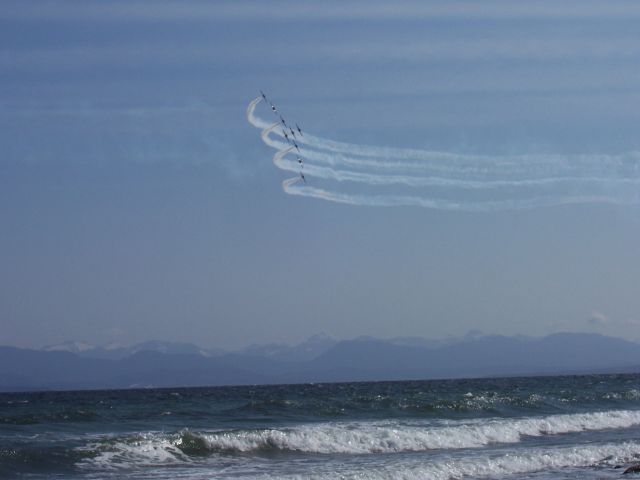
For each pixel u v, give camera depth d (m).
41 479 37.31
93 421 61.09
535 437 55.69
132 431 53.22
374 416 65.69
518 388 133.62
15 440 45.12
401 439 49.09
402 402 71.75
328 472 38.12
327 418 63.84
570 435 56.84
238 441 46.03
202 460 43.25
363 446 48.00
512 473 40.50
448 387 152.38
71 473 38.94
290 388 190.38
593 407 80.12
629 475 39.09
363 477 37.19
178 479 36.53
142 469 40.34
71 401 116.62
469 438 51.62
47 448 41.84
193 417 64.12
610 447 47.78
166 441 44.72
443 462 41.34
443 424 56.91
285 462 42.75
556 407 78.19
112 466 40.75
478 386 155.38
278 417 63.94
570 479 38.28
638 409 78.50
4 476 37.97
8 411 77.94
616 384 147.88
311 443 47.41
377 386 187.12
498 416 68.56
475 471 40.66
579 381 182.75
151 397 129.25
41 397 153.00
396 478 37.84
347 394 117.44
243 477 36.28
